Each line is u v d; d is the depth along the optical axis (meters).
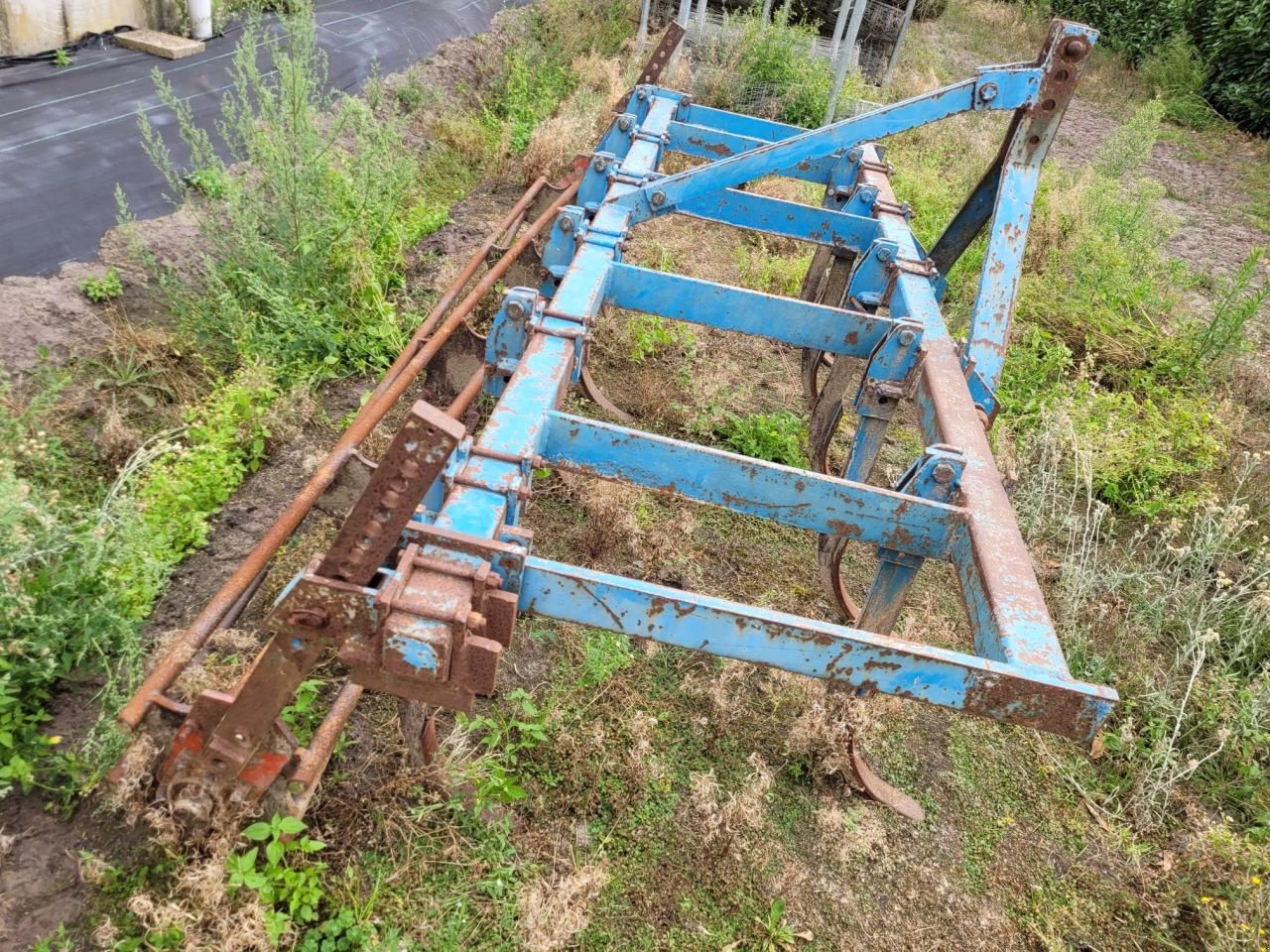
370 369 4.95
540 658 3.53
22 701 2.79
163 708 2.17
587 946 2.71
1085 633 4.36
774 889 3.00
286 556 3.60
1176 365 6.73
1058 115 3.44
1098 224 8.38
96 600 2.95
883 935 2.97
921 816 3.39
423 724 2.79
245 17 8.55
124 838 2.56
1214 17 15.51
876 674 2.05
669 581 4.11
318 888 2.58
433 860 2.75
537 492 4.36
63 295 4.36
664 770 3.26
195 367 4.38
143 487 3.56
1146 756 3.81
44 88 6.28
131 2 7.59
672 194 3.95
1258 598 4.38
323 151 5.17
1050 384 6.46
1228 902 3.28
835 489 2.54
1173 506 5.32
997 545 2.37
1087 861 3.40
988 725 3.88
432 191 7.15
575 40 10.75
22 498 2.86
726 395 5.52
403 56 8.88
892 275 4.01
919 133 10.88
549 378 2.68
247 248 4.69
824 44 12.05
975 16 19.67
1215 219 10.80
